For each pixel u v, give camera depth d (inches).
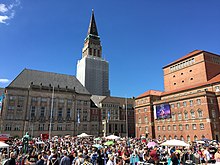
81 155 593.3
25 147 1027.9
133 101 4857.3
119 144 1307.8
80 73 6373.0
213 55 3198.8
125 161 717.3
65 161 556.4
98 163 718.5
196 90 2861.7
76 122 3794.3
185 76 3383.4
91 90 5984.3
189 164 793.6
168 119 2999.5
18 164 647.1
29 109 3388.3
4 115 3169.3
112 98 4503.0
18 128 3225.9
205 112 2439.7
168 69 3796.8
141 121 3553.2
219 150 634.8
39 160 567.8
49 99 3614.7
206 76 2982.3
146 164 646.5
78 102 3929.6
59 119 3609.7
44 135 1950.1
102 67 6402.6
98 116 4126.5
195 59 3223.4
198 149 1040.2
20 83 3491.6
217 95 2529.5
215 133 2356.1
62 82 4018.2
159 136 3122.5
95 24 7229.3
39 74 3875.5
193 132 2559.1
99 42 6988.2
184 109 2755.9
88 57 6304.1
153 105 3371.1
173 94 3255.4
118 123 4062.5
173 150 912.3
